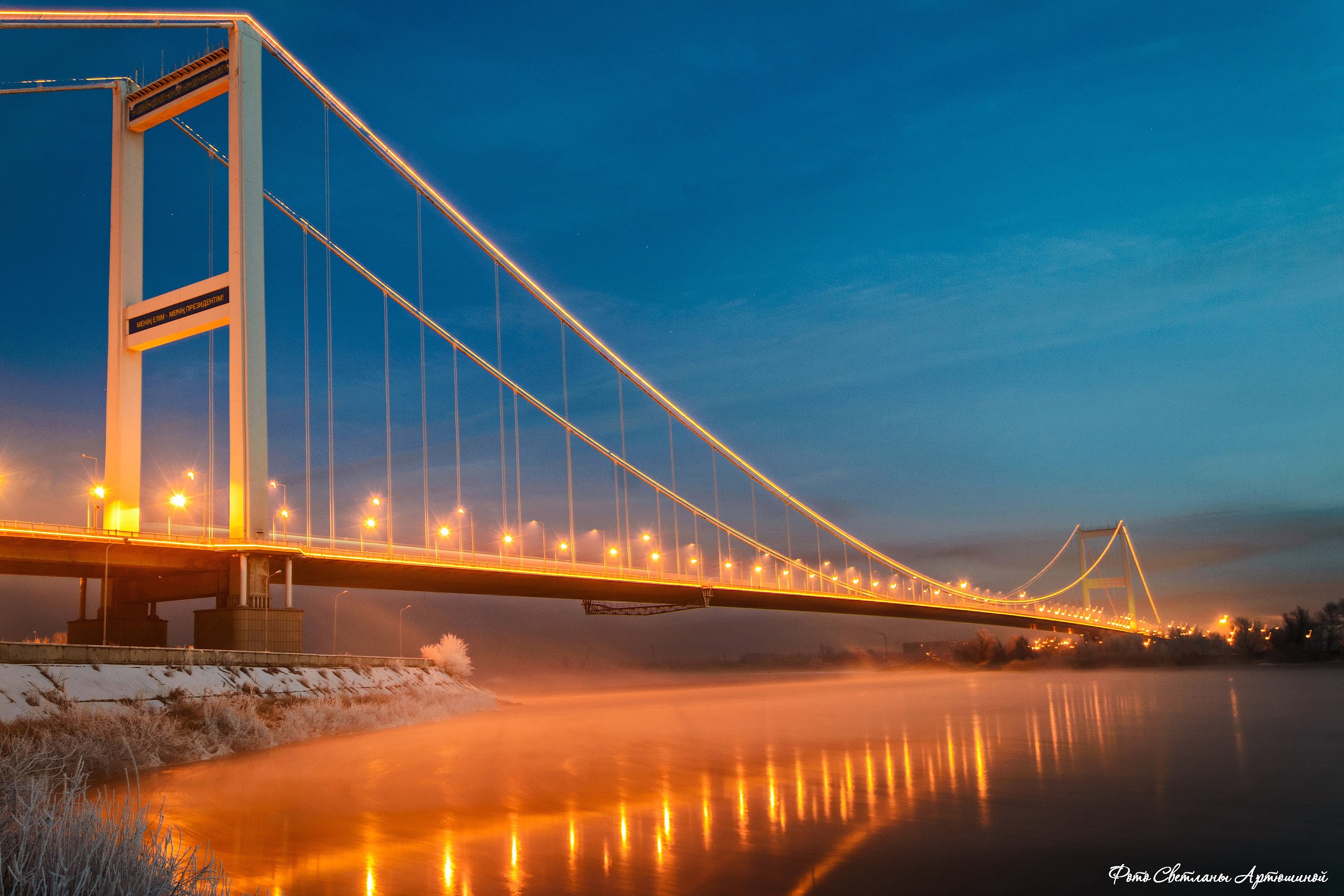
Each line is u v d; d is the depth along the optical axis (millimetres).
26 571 50250
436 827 14969
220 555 51094
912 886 11461
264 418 51688
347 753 27562
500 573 65250
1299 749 25984
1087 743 28016
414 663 55875
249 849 13320
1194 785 19438
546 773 21891
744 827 14953
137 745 24594
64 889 6938
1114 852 13328
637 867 12258
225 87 52844
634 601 86688
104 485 52469
